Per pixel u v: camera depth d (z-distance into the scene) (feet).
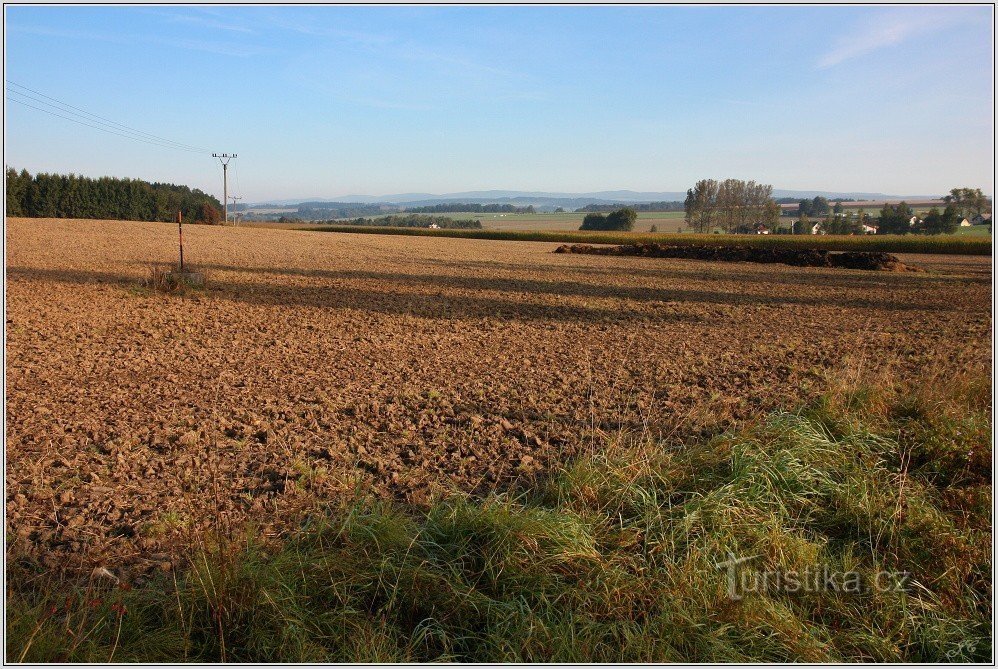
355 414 19.45
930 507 13.33
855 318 45.65
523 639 9.32
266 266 79.00
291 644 9.12
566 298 56.08
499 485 14.44
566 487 13.55
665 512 12.51
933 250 150.20
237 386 22.88
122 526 12.17
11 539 11.53
